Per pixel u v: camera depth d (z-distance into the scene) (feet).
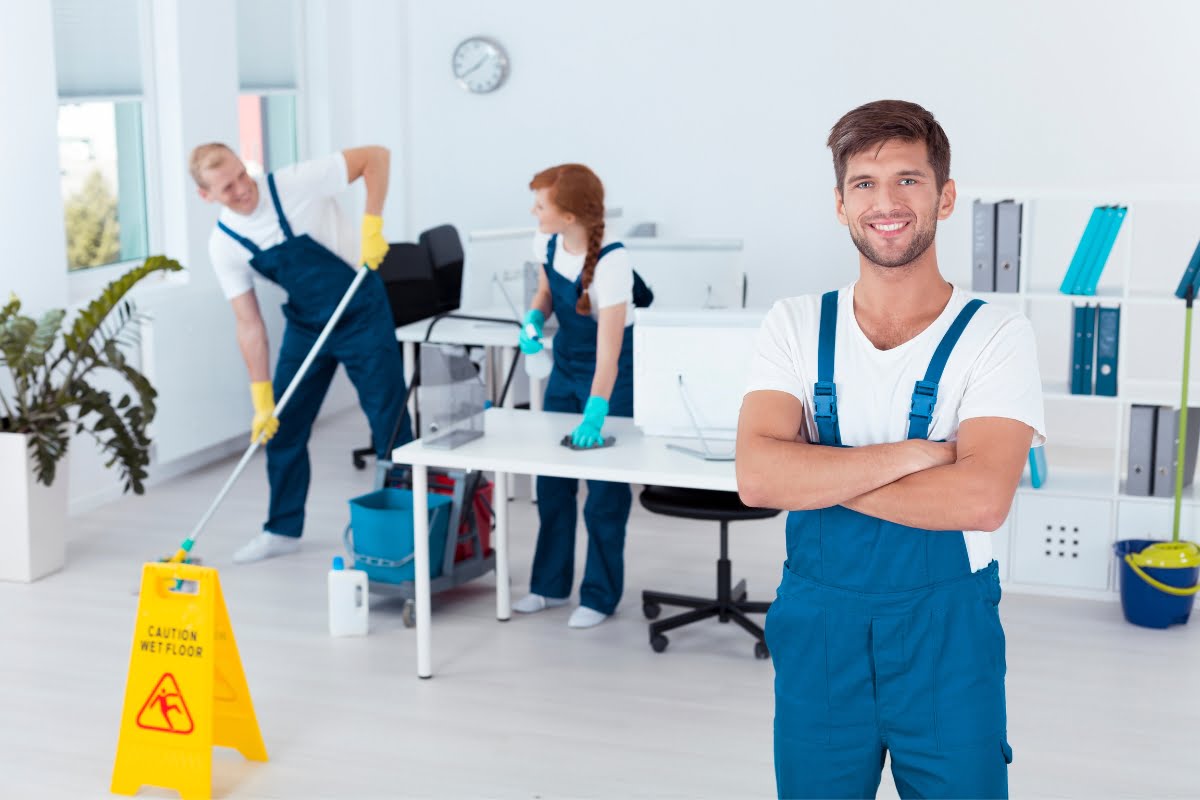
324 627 13.67
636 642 13.28
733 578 15.16
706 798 10.09
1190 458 14.83
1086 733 11.15
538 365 13.42
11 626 13.65
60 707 11.74
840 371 6.26
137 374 15.40
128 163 18.80
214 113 19.70
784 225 22.27
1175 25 19.81
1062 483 14.84
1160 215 20.01
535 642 13.29
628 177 22.93
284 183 14.84
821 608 6.36
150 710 10.22
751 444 6.35
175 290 18.84
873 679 6.35
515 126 23.39
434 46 23.57
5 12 15.70
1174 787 10.23
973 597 6.24
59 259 16.70
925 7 20.90
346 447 21.40
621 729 11.30
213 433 19.79
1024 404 6.03
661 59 22.40
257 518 17.56
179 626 10.16
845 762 6.47
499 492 13.66
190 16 19.02
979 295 14.82
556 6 22.79
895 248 5.98
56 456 14.80
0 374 15.87
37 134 16.24
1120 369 14.29
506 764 10.68
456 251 20.34
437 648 13.14
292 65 22.94
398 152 23.90
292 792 10.25
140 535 16.75
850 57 21.43
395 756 10.82
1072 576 14.52
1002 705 6.36
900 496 6.06
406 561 13.69
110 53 18.15
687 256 16.05
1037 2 20.35
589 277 12.51
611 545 13.62
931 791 6.37
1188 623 13.70
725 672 12.53
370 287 15.53
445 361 11.96
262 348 15.21
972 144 21.01
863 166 5.94
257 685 12.21
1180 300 13.87
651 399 11.27
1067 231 20.62
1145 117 20.17
